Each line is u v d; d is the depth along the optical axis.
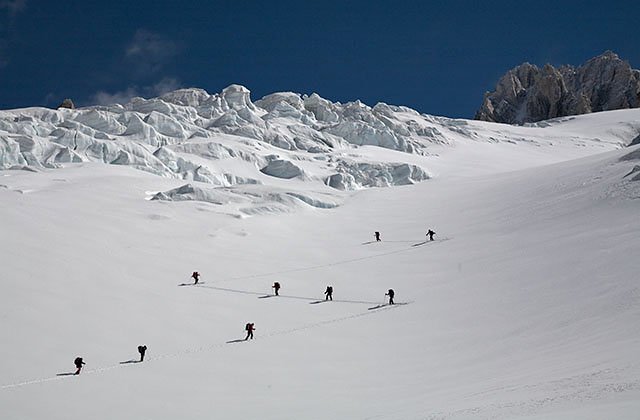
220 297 39.12
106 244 46.47
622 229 39.94
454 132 134.75
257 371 27.48
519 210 55.31
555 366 20.03
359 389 23.67
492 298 34.84
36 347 29.39
